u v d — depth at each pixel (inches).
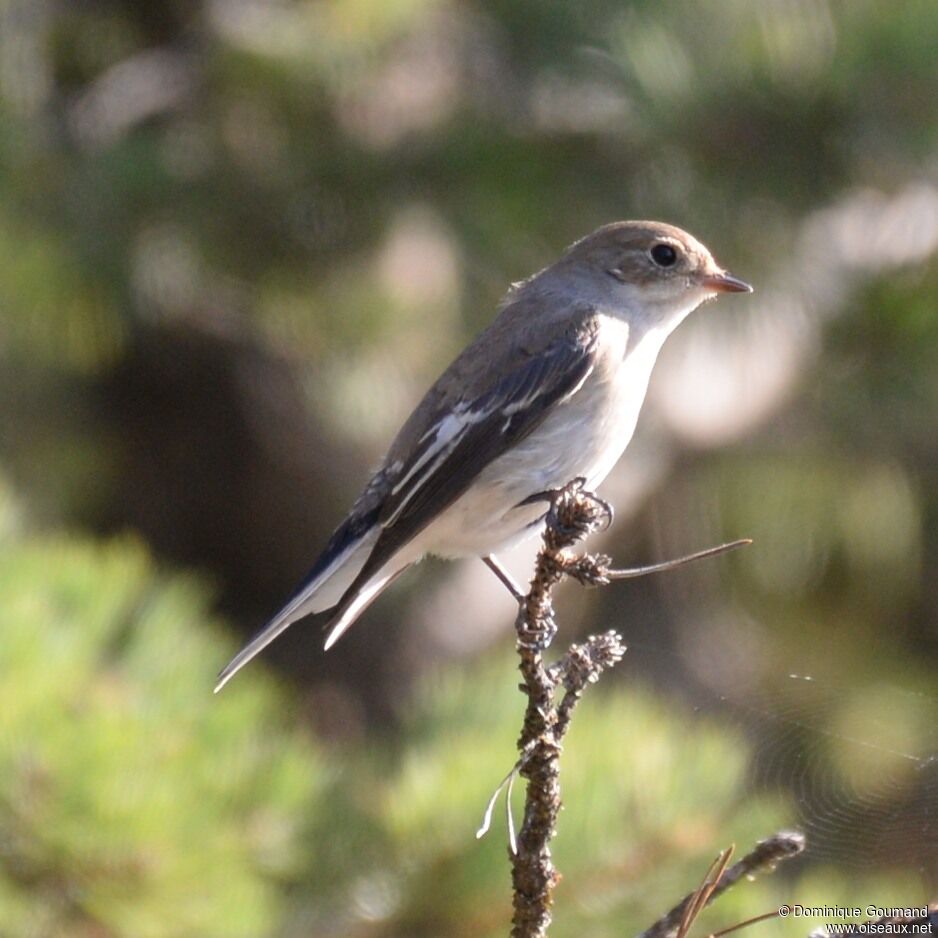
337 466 633.0
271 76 523.8
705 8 481.4
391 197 511.2
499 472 307.4
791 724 227.1
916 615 629.9
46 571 326.0
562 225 494.9
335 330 533.3
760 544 617.3
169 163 513.7
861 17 463.2
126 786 291.4
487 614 625.3
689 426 585.0
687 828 295.1
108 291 519.5
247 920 299.1
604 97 487.5
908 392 538.3
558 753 202.2
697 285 333.1
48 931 292.7
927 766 214.8
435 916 313.4
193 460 641.0
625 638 623.8
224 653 334.3
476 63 523.8
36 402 590.9
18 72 530.3
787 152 466.6
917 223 498.9
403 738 344.5
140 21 570.6
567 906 295.4
